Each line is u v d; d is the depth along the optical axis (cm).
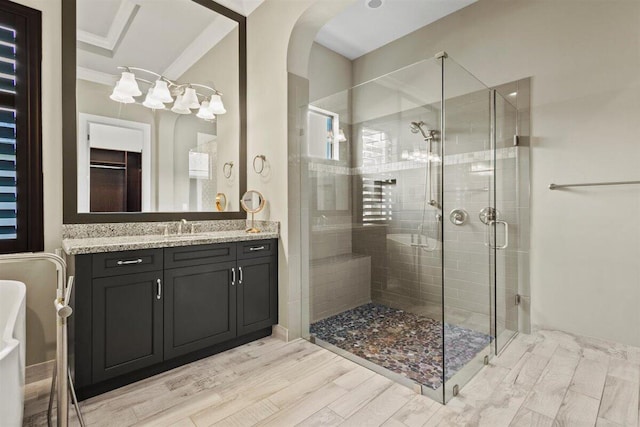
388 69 362
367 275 277
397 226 250
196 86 270
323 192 274
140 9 241
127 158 235
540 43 252
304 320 259
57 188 203
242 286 234
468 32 294
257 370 201
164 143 254
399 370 199
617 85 219
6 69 188
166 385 184
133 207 238
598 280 230
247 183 295
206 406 165
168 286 196
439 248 213
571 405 160
